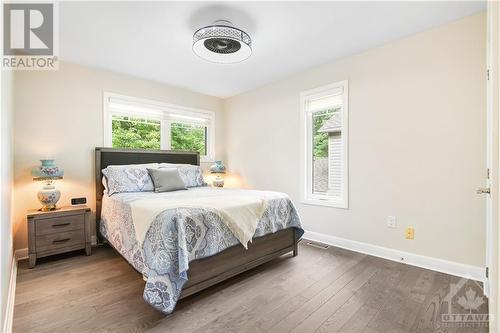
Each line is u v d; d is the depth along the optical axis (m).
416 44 2.49
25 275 2.31
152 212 1.90
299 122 3.53
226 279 2.16
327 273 2.34
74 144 3.10
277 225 2.57
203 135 4.56
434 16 2.21
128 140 3.62
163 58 3.00
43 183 2.85
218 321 1.63
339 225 3.10
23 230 2.74
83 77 3.18
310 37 2.54
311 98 3.40
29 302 1.85
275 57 3.00
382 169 2.73
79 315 1.69
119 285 2.12
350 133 2.98
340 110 3.21
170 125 4.06
